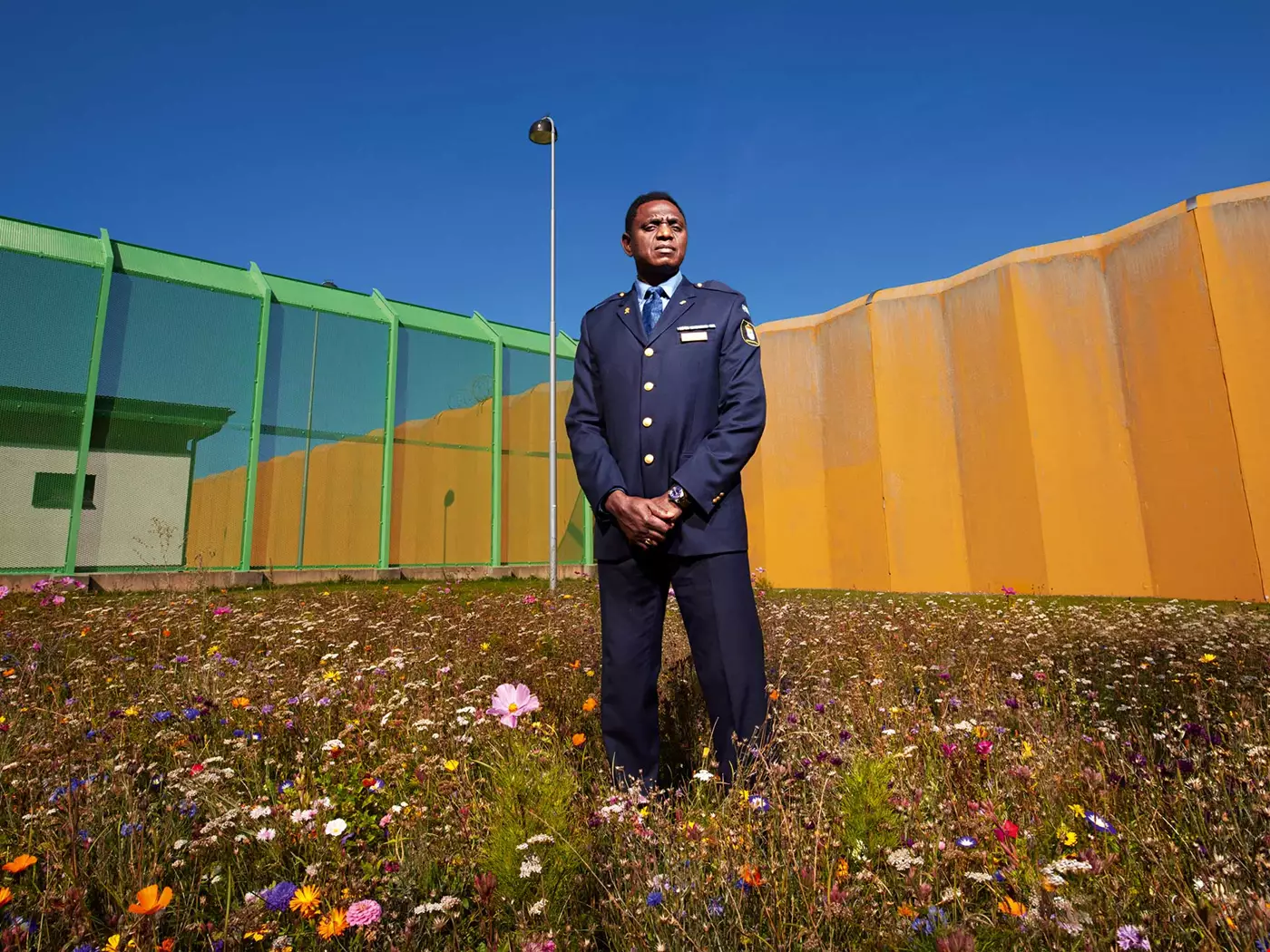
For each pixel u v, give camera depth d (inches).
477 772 83.3
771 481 596.1
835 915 48.0
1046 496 450.0
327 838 62.4
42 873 60.9
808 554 569.3
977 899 52.3
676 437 82.4
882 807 58.2
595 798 71.0
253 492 463.2
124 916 49.8
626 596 82.2
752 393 82.7
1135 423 422.9
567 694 124.8
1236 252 388.2
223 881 61.6
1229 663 135.6
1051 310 463.5
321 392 504.4
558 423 650.2
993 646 167.8
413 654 157.2
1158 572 404.5
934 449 512.7
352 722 95.3
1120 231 440.5
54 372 403.5
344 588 432.8
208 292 462.3
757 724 77.6
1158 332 415.5
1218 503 383.2
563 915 52.4
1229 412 381.7
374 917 46.0
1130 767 76.4
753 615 79.4
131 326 431.5
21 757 81.5
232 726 103.2
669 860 58.1
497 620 231.9
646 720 80.8
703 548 77.5
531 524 614.5
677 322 85.9
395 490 533.6
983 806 63.2
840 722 100.7
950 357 514.6
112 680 134.1
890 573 517.3
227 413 460.4
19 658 158.9
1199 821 62.7
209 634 200.7
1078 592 431.5
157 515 428.1
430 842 66.4
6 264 394.6
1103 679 130.7
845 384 564.7
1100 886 52.4
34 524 390.6
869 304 554.3
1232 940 45.0
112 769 80.0
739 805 65.7
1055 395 455.2
